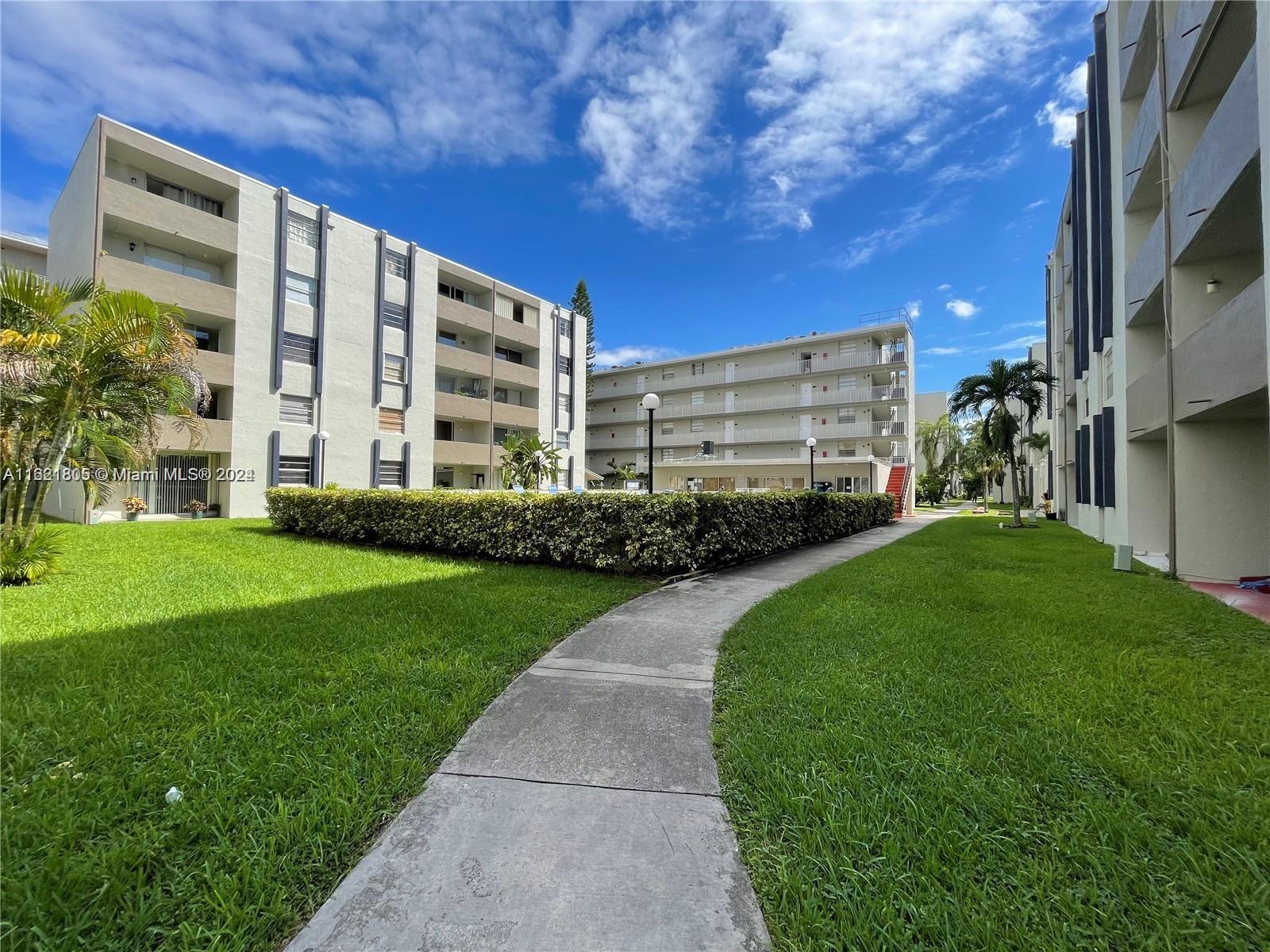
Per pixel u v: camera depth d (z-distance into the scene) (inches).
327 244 834.2
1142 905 67.7
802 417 1513.3
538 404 1221.7
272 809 85.0
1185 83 324.5
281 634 179.6
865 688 138.7
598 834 83.4
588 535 327.0
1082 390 683.4
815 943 62.6
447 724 116.8
